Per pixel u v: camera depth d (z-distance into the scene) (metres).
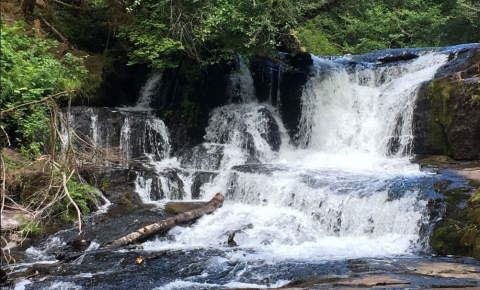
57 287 6.91
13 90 11.58
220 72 17.33
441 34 23.33
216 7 13.94
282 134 16.69
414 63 15.66
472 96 11.93
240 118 16.03
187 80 16.83
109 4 15.80
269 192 11.48
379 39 25.09
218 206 11.63
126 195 12.06
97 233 9.99
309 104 16.48
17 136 11.66
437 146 12.80
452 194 8.62
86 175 12.05
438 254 7.88
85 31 16.88
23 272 7.81
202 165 14.62
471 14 22.23
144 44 15.42
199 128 16.12
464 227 7.82
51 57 13.58
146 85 17.39
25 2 14.95
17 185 9.93
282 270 6.98
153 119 14.93
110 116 13.93
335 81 16.31
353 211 9.46
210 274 7.21
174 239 9.84
